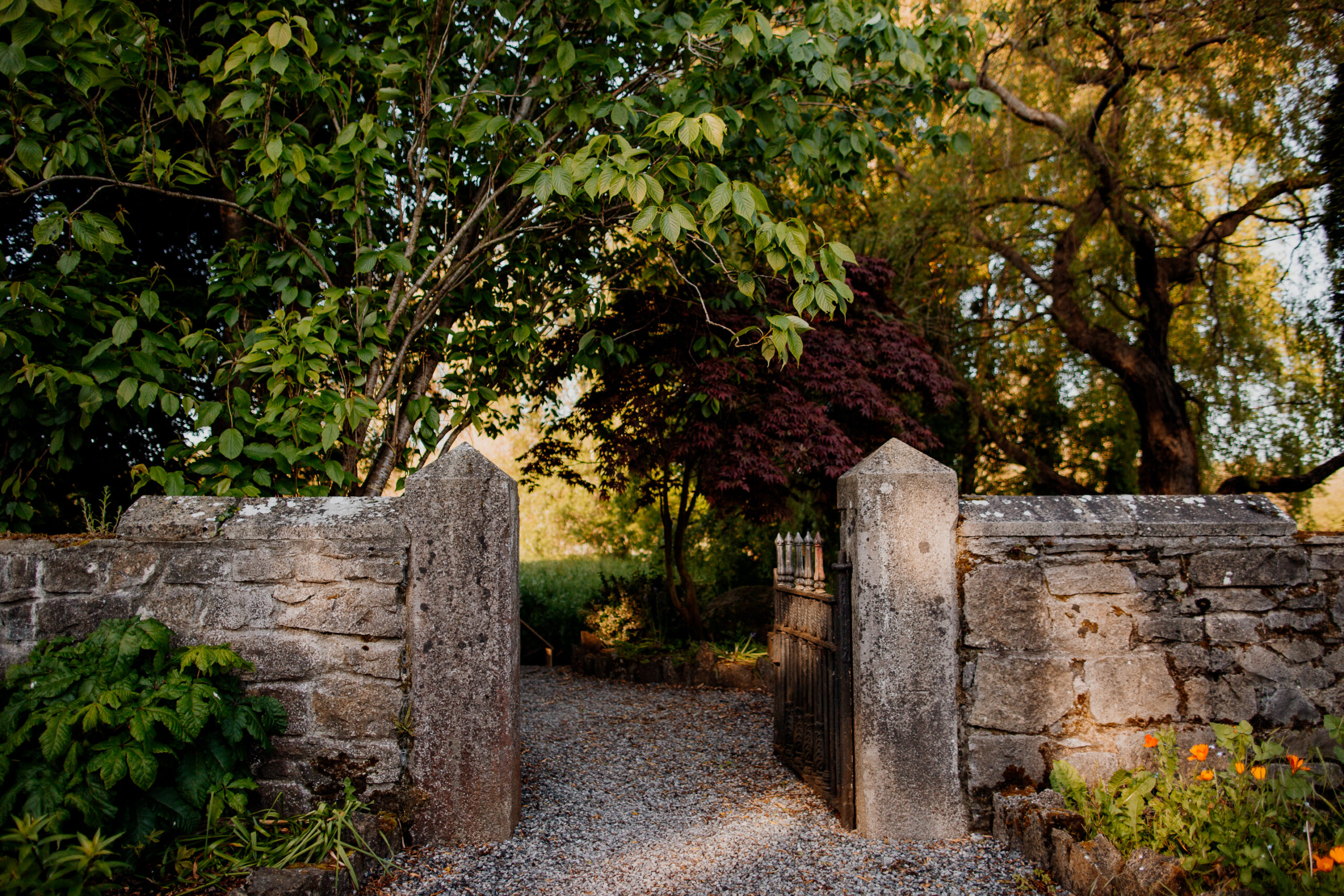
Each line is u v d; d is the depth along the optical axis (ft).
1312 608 10.28
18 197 12.72
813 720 12.48
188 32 14.82
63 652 8.64
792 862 9.46
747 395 19.67
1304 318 25.67
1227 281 30.45
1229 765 10.01
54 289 11.62
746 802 11.91
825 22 12.78
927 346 25.32
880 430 22.30
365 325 11.96
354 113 13.23
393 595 9.80
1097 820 9.14
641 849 10.00
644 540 38.52
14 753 7.72
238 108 11.65
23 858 6.56
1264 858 7.20
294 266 12.29
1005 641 10.19
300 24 10.59
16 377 10.93
